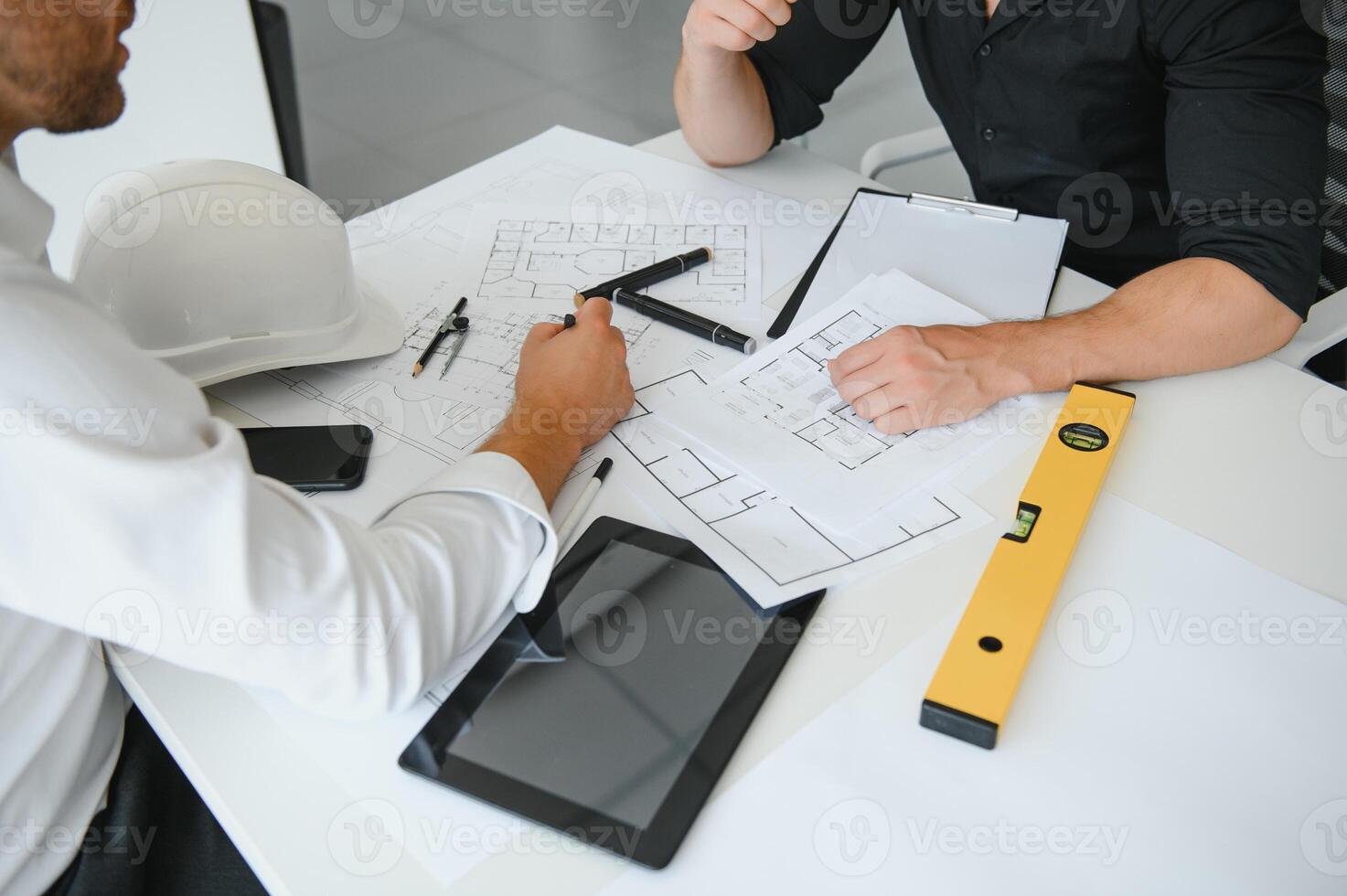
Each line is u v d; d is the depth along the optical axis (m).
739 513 0.83
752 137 1.31
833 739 0.66
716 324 1.04
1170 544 0.79
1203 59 1.08
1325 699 0.67
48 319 0.55
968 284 1.09
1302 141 1.03
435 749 0.66
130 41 2.07
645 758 0.65
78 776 0.75
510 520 0.74
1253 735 0.65
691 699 0.68
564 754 0.65
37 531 0.57
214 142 2.30
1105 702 0.68
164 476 0.57
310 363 0.97
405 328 1.06
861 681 0.69
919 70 1.45
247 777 0.65
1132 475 0.86
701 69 1.24
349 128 2.98
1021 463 0.87
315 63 3.22
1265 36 1.04
